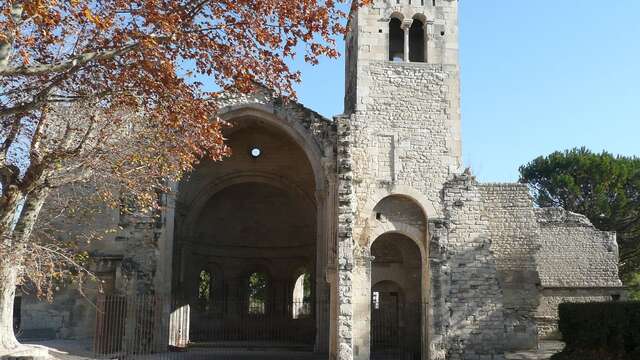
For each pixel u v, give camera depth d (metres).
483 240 27.55
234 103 30.39
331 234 28.09
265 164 36.75
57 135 19.70
